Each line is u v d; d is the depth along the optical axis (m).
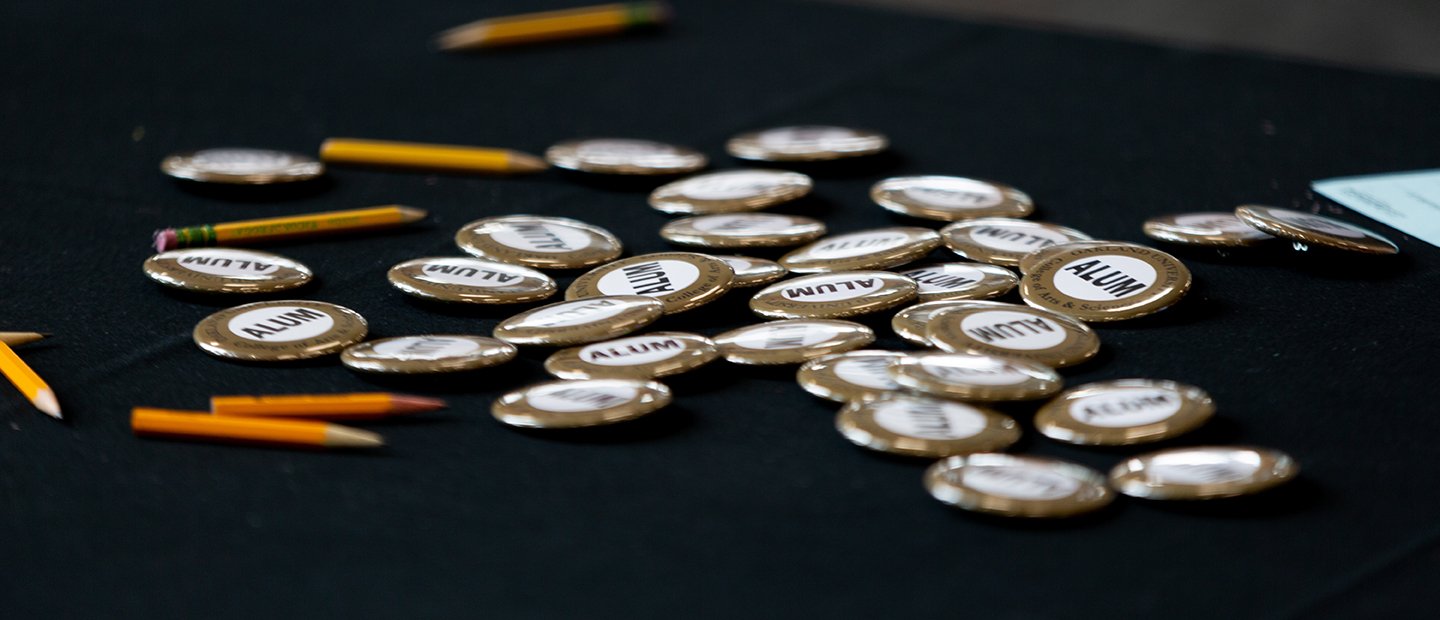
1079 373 1.21
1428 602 1.10
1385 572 1.11
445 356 1.21
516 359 1.23
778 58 1.60
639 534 1.13
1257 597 1.10
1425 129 1.46
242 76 1.56
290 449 1.17
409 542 1.13
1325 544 1.12
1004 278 1.27
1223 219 1.33
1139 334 1.24
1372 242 1.30
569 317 1.24
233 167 1.41
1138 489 1.14
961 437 1.16
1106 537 1.13
